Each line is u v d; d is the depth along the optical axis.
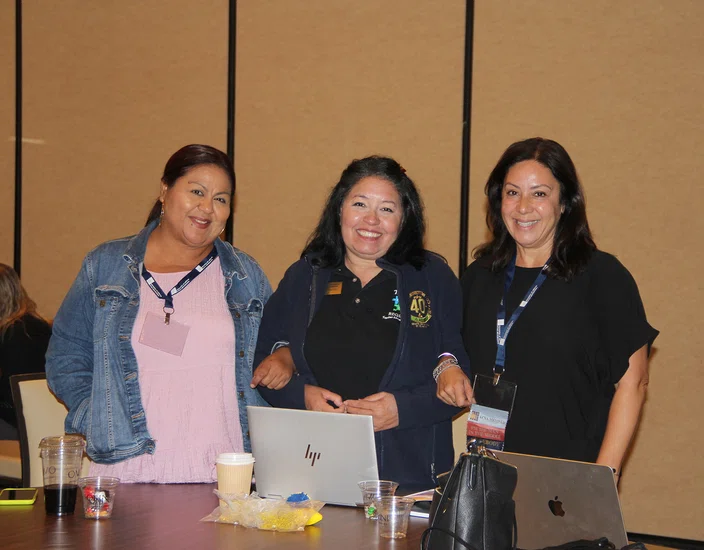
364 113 4.98
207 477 2.34
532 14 4.53
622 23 4.33
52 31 5.87
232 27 5.34
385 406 2.16
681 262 4.21
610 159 4.35
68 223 5.80
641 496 4.27
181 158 2.48
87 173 5.75
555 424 2.20
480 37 4.66
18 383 2.93
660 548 1.80
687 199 4.19
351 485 1.94
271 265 5.24
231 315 2.53
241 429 2.47
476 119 4.67
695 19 4.18
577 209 2.29
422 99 4.82
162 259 2.55
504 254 2.41
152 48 5.58
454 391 2.13
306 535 1.72
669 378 4.23
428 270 2.44
